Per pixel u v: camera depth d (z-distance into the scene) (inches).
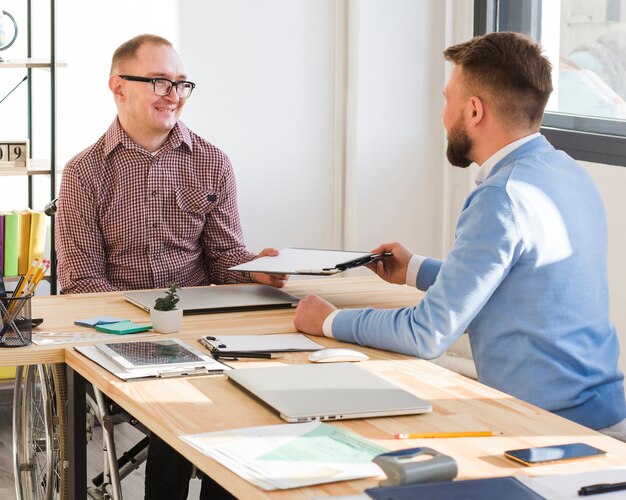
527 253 72.6
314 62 173.2
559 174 75.7
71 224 108.0
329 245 179.6
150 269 110.6
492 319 75.1
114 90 109.8
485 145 78.6
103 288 106.6
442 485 45.4
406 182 177.2
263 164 172.9
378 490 44.4
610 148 143.0
